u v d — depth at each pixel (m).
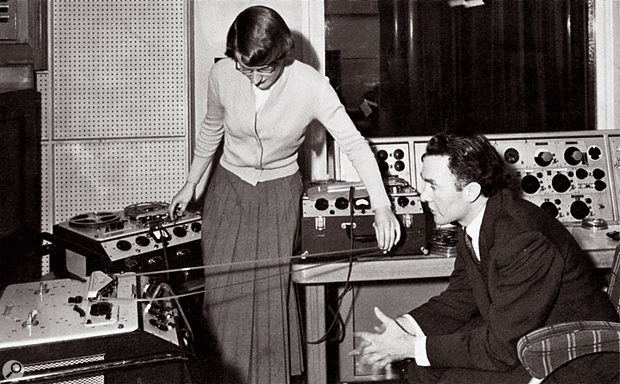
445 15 3.05
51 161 2.73
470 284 2.03
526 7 3.06
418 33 3.04
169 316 1.62
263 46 1.90
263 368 2.29
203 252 2.31
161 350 1.47
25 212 2.32
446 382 1.84
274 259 2.24
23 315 1.54
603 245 2.32
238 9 2.97
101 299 1.63
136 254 2.21
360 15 3.01
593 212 2.68
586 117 3.09
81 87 2.73
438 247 2.26
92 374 1.42
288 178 2.29
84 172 2.76
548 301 1.70
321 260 2.19
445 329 2.03
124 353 1.44
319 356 2.24
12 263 2.18
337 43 3.01
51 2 2.67
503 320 1.71
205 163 2.42
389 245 2.09
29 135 2.37
